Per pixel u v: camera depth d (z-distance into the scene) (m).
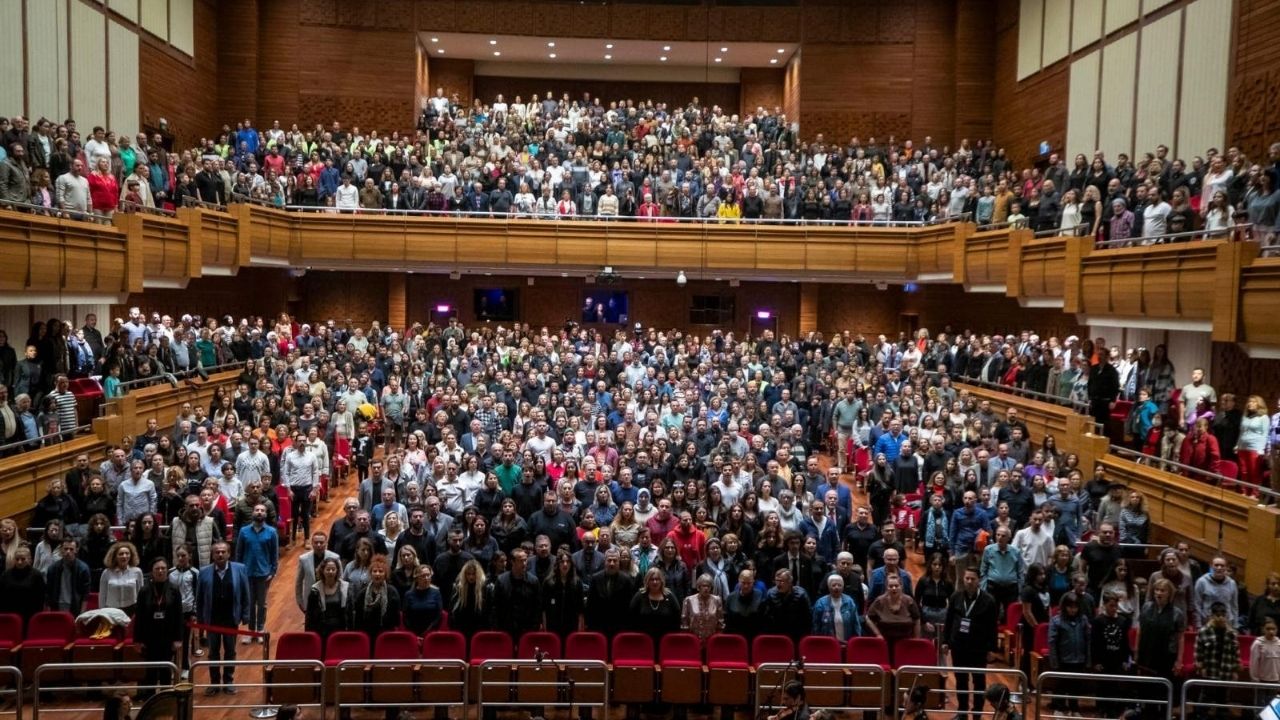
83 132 22.28
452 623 10.99
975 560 13.10
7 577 10.98
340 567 10.84
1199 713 10.83
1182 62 20.84
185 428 16.16
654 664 10.52
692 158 27.84
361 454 18.95
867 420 20.38
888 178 27.70
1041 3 27.84
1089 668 10.84
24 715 10.41
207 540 12.03
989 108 31.33
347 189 25.83
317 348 23.53
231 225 22.81
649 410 18.33
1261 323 13.92
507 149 28.14
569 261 26.12
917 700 9.37
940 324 31.50
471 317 31.92
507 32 31.34
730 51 32.94
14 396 14.61
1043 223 20.77
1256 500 13.20
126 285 18.16
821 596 11.40
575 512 13.26
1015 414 18.25
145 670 10.69
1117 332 21.98
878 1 31.47
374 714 10.66
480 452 16.06
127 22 24.39
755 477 14.48
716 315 32.22
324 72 30.84
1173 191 17.41
